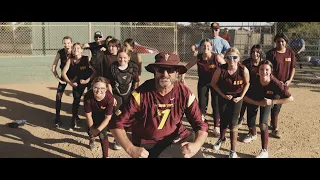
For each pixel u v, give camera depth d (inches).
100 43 299.4
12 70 446.0
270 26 661.9
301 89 451.5
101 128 197.9
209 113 322.3
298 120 303.1
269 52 256.2
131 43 252.1
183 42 746.2
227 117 218.2
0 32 716.7
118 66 228.1
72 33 687.7
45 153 224.5
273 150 234.7
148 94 133.2
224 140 248.2
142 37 752.3
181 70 132.3
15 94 379.6
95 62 246.8
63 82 280.2
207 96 261.0
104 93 196.7
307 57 597.0
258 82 215.8
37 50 687.7
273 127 260.1
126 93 229.0
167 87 131.7
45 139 251.9
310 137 261.3
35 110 323.0
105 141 210.5
